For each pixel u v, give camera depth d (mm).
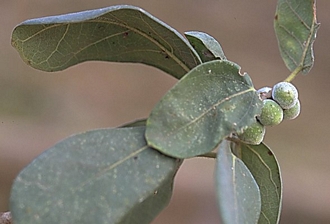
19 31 516
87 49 534
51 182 455
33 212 448
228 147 485
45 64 533
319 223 1098
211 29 1258
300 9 530
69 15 499
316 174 1139
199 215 1091
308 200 1115
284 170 1134
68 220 448
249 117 485
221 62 488
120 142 470
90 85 1190
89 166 461
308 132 1192
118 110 1185
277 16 535
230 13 1276
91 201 453
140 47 534
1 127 1082
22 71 1157
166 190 508
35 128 1108
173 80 1247
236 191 475
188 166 1124
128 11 501
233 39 1254
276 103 505
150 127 472
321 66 1263
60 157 462
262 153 527
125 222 504
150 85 1229
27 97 1135
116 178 459
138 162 465
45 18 502
